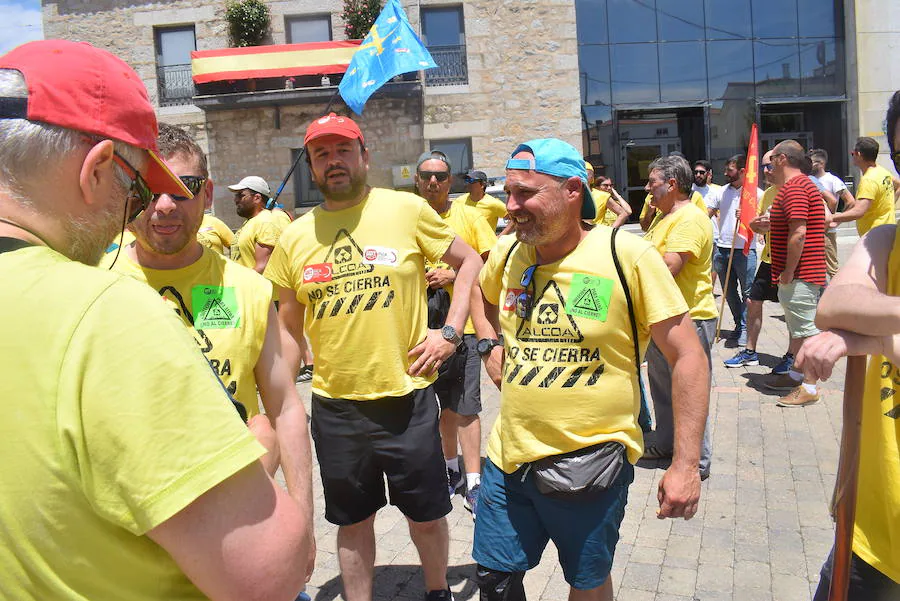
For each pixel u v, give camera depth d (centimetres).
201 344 210
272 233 599
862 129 1944
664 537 373
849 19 1950
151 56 1675
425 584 334
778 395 610
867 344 164
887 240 180
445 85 1673
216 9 1661
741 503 408
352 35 1642
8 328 95
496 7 1653
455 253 305
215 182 1680
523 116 1672
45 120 99
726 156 1983
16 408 93
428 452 289
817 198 575
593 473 225
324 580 347
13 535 94
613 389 232
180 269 217
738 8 1953
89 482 94
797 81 1978
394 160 1675
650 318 229
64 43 105
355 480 288
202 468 97
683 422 229
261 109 1666
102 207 109
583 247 239
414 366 288
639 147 1973
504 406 248
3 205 101
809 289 580
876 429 184
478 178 587
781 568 337
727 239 848
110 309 98
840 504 173
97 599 99
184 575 106
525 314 244
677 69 1948
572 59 1661
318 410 293
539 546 246
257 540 103
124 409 94
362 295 283
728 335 866
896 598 182
